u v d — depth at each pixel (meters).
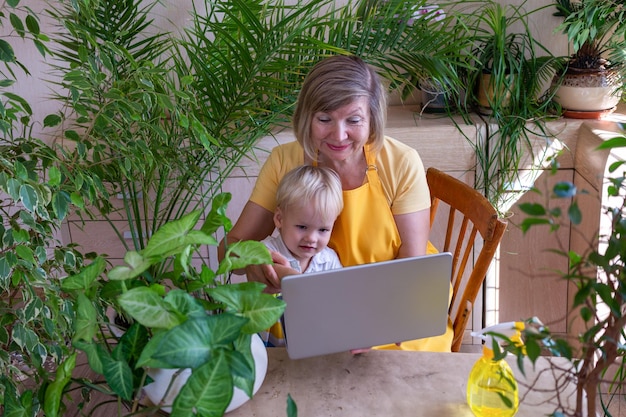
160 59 2.61
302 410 1.16
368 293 1.17
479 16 2.36
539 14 2.55
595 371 0.83
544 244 2.42
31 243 1.59
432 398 1.19
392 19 2.29
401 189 1.76
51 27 2.53
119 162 1.75
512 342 0.87
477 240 2.43
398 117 2.48
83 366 2.34
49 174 1.49
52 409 0.94
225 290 1.00
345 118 1.65
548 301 2.48
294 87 2.34
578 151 2.29
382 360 1.31
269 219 1.86
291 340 1.20
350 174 1.77
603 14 2.25
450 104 2.51
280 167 1.83
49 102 2.62
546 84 2.62
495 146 2.31
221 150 2.23
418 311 1.22
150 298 0.93
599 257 0.77
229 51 2.13
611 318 0.83
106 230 2.48
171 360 0.86
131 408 1.08
